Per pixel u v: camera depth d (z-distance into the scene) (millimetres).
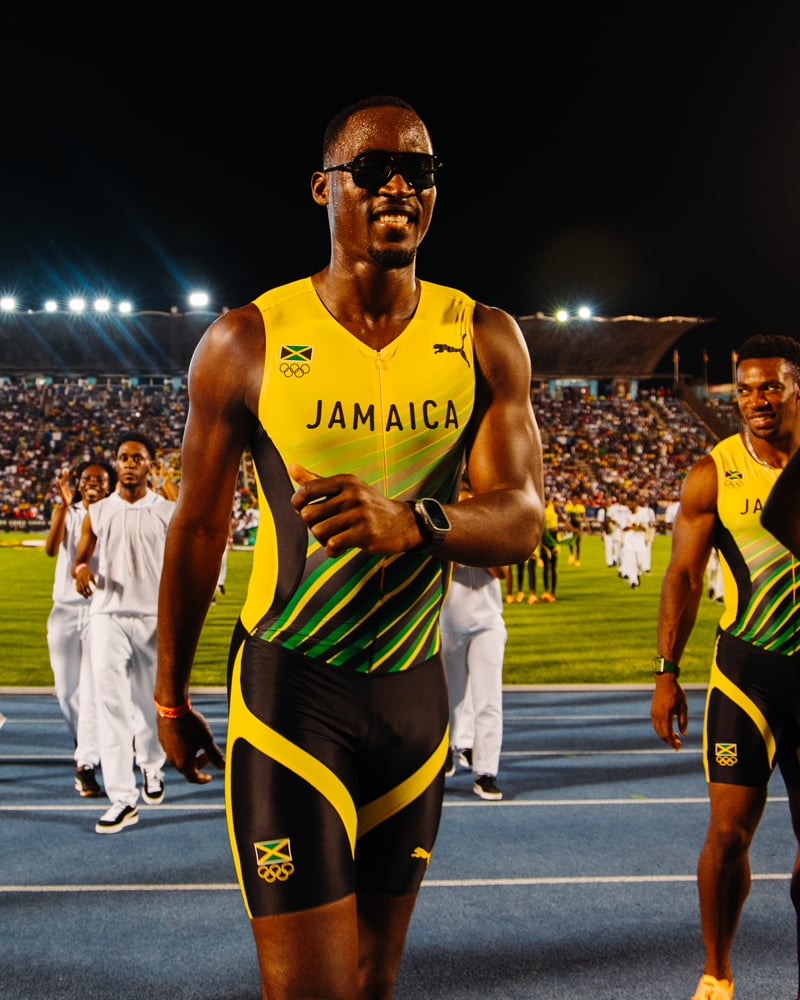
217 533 2332
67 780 6809
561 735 8141
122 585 5902
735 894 3354
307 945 2000
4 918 4312
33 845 5355
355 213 2195
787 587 3402
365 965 2264
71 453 47844
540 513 2119
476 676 6395
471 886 4699
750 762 3379
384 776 2262
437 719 2334
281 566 2254
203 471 2291
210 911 4398
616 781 6707
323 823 2088
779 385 3504
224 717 8750
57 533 6816
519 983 3664
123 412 52062
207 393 2270
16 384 57844
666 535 41969
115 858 5133
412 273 2289
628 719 8773
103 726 5742
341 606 2207
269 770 2127
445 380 2258
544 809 6039
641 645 12953
